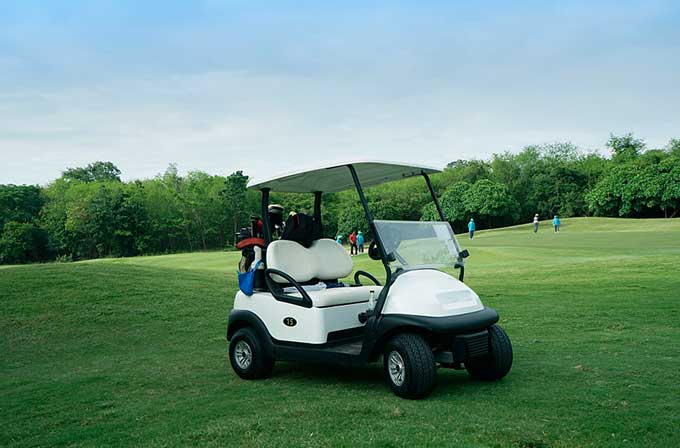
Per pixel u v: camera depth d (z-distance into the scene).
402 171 5.42
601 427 3.75
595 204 60.09
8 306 9.77
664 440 3.52
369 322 4.70
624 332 7.41
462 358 4.50
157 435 3.95
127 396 5.20
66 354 7.51
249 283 5.67
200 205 63.22
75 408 4.86
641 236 29.56
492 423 3.86
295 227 5.88
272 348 5.40
